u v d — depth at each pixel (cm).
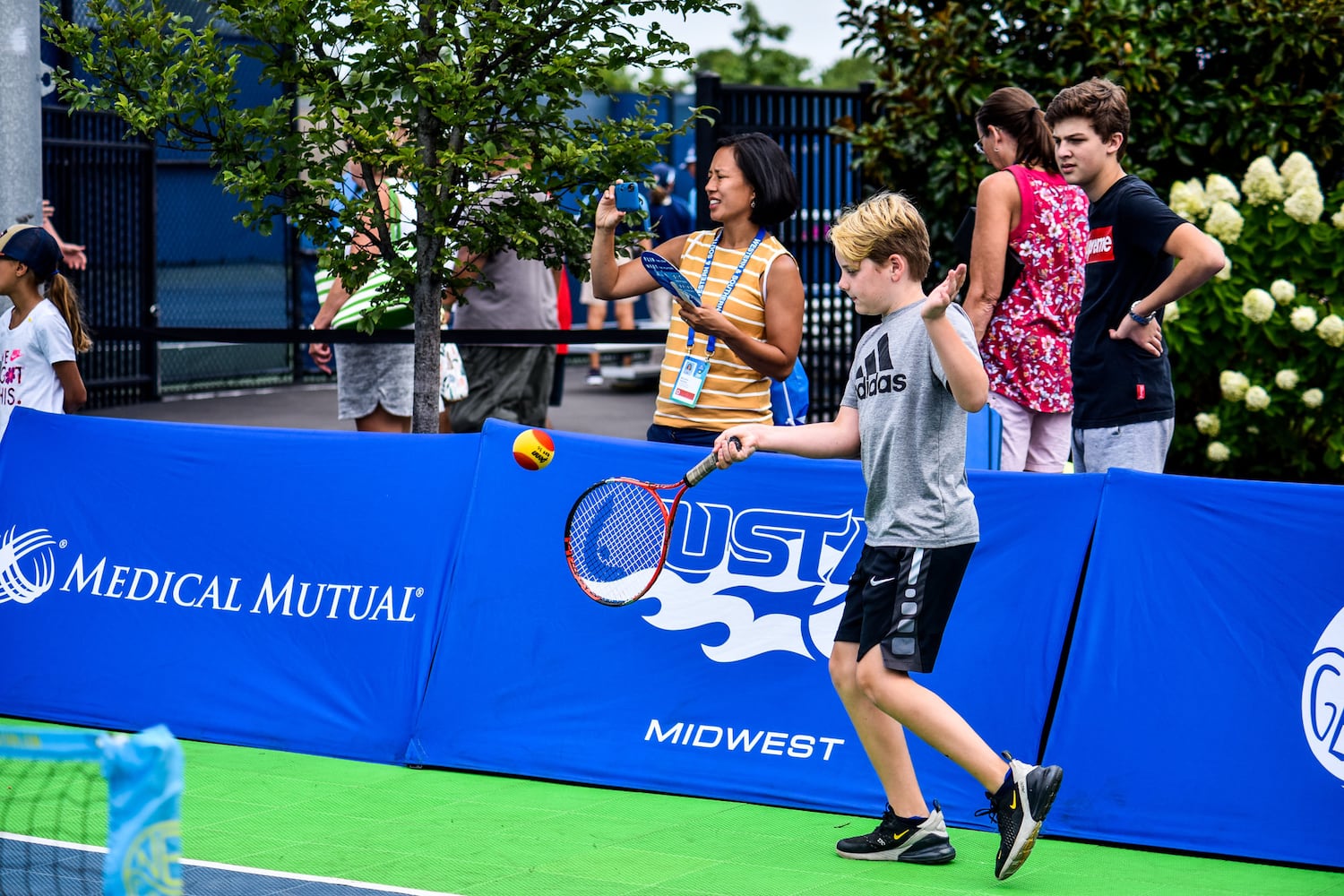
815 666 581
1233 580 532
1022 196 679
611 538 583
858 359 507
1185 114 1055
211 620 664
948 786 554
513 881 488
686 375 652
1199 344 929
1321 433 924
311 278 1734
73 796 560
